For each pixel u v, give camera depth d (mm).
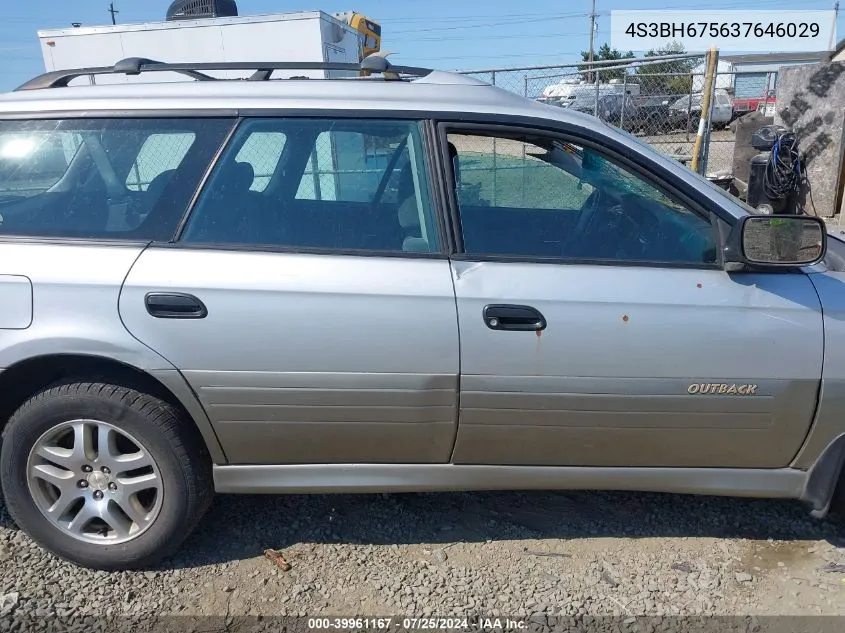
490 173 2650
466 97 2602
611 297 2432
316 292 2402
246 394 2457
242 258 2443
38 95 2662
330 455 2605
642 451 2598
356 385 2453
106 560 2625
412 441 2570
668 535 2908
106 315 2398
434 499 3180
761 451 2592
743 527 2953
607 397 2482
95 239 2488
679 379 2459
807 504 2717
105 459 2539
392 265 2451
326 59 7793
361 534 2920
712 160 12539
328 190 2602
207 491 2643
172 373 2424
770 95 14820
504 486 2676
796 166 8094
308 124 2553
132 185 2594
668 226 2555
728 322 2436
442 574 2674
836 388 2471
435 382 2455
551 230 2592
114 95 2619
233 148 2539
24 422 2494
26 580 2609
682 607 2494
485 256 2490
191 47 7832
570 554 2791
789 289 2463
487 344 2426
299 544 2852
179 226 2488
